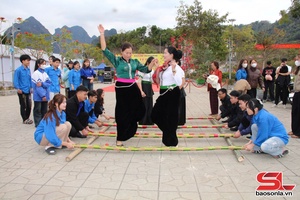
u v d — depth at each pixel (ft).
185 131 21.58
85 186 11.47
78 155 15.51
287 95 32.35
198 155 15.49
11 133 20.90
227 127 20.88
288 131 21.16
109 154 15.72
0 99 44.29
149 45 149.28
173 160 14.67
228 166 13.73
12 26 56.29
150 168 13.50
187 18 69.51
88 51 112.68
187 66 60.49
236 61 82.02
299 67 19.17
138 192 10.91
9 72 63.46
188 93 53.62
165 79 15.85
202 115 28.32
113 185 11.56
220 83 26.53
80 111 19.39
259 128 15.01
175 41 65.72
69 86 28.27
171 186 11.44
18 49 66.44
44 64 23.30
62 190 11.10
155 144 17.88
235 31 79.71
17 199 10.36
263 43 74.13
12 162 14.38
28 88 24.48
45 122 15.65
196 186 11.44
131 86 16.08
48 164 14.07
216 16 69.05
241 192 10.90
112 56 15.81
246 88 24.39
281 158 14.89
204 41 70.13
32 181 11.99
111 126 22.90
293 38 121.60
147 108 22.67
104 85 84.02
